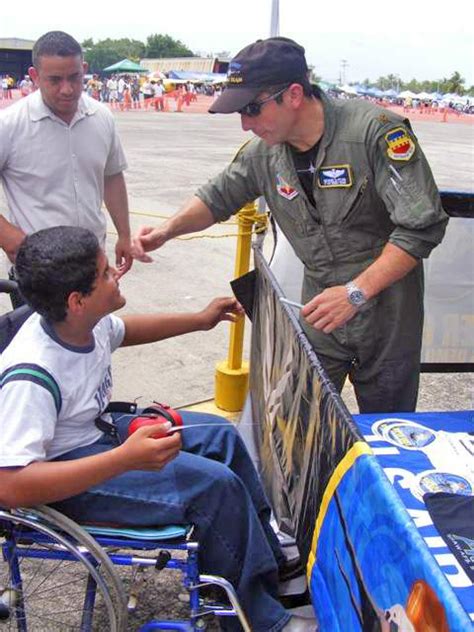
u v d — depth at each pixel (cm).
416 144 242
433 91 8400
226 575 208
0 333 235
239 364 406
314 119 247
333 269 269
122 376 455
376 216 259
